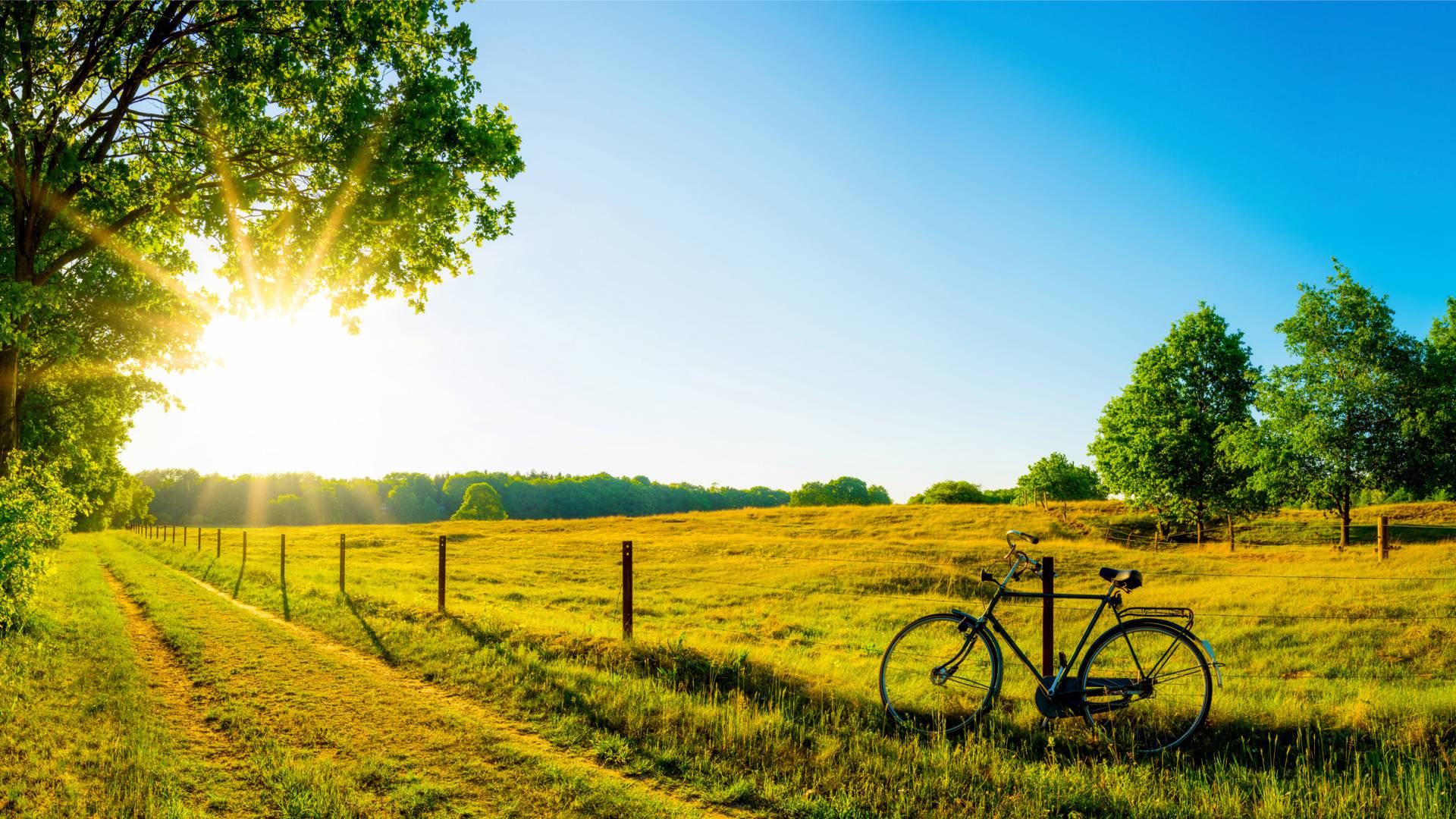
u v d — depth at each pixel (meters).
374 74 14.14
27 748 5.75
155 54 13.55
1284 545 39.53
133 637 11.20
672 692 7.21
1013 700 6.20
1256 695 7.09
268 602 15.58
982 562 32.34
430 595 21.16
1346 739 5.28
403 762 5.54
